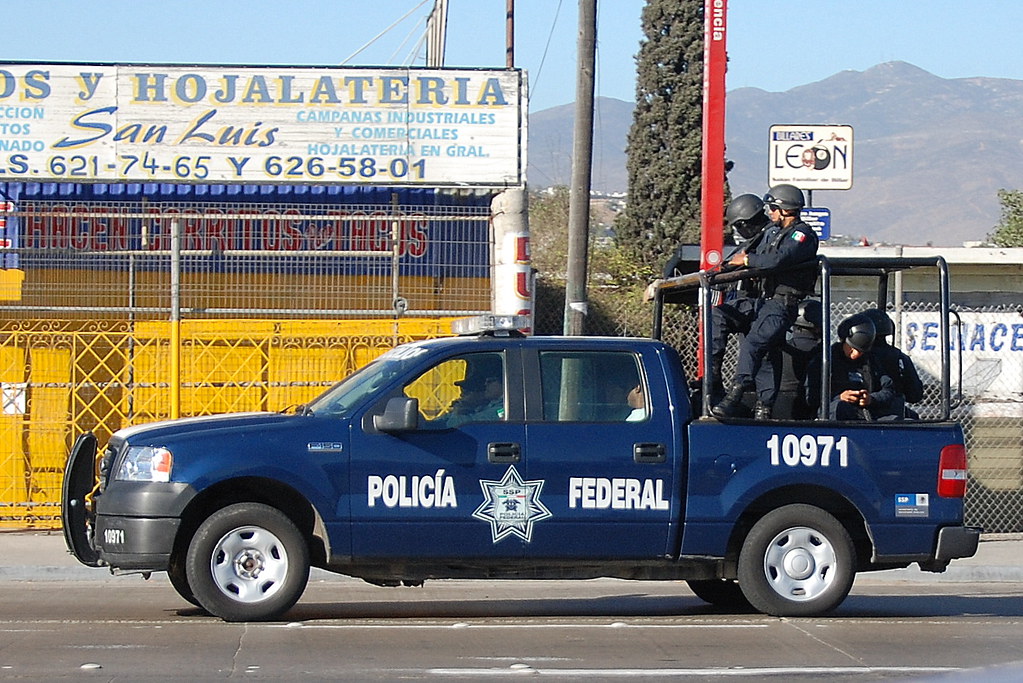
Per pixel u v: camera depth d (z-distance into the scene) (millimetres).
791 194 10797
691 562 10453
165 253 16250
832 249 17812
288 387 16094
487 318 10500
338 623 10344
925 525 10617
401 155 17188
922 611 11656
